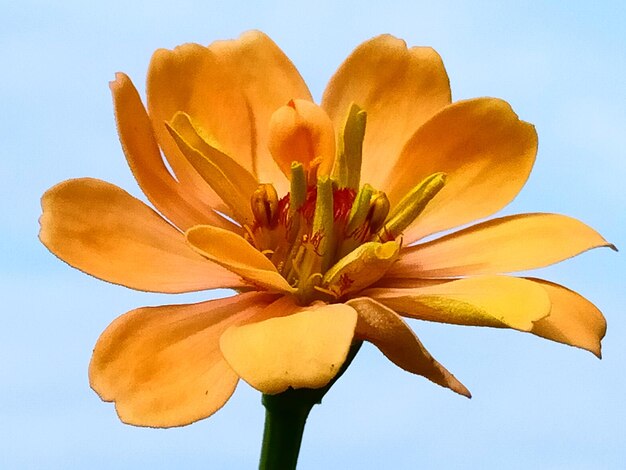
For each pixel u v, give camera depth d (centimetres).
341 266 16
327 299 16
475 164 18
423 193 17
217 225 17
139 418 14
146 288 16
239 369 14
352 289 16
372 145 18
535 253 17
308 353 14
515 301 15
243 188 17
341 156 17
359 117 17
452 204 18
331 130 17
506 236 17
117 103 16
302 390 16
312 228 17
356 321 14
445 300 15
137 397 15
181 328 15
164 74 17
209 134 18
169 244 16
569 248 16
